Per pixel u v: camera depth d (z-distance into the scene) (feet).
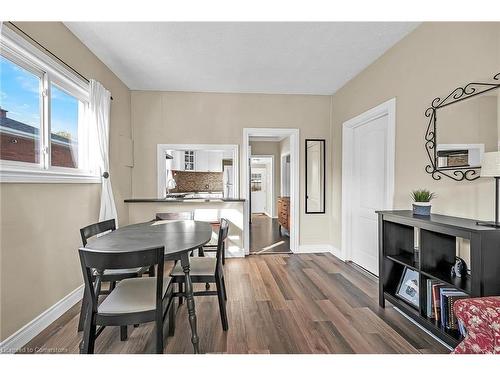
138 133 13.37
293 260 12.66
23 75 6.48
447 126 6.79
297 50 9.35
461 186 6.45
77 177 8.12
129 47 9.16
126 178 12.65
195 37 8.54
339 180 13.12
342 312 7.47
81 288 8.36
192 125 13.64
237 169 13.85
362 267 11.50
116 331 6.54
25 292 6.14
